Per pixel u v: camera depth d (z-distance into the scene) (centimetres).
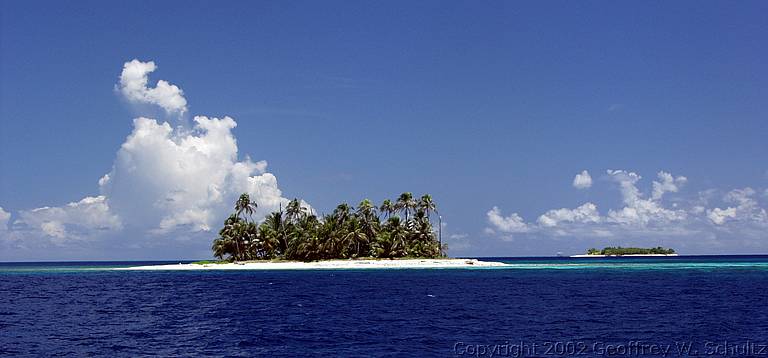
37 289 9175
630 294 7200
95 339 4069
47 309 6053
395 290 8019
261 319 5062
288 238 15612
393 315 5225
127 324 4838
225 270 14812
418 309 5675
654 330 4250
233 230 15750
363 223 15550
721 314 5134
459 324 4616
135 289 8900
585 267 16388
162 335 4225
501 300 6506
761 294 7100
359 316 5178
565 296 6962
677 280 10112
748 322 4622
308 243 15025
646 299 6525
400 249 15400
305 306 6078
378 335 4103
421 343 3775
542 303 6134
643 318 4897
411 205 15762
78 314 5584
